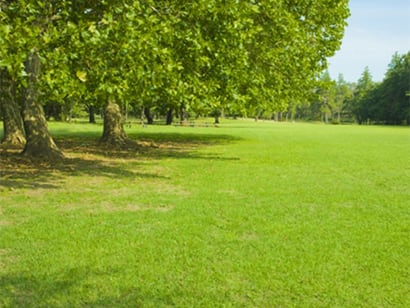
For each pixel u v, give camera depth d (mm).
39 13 9289
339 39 22562
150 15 10562
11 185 9828
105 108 20672
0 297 4168
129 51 9117
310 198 8766
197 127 50781
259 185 10219
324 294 4336
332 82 23078
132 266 4977
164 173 12125
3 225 6555
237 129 45812
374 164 14594
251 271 4871
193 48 11672
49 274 4727
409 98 97188
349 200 8641
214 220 6941
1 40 6836
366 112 108438
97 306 4031
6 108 21828
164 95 13523
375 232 6402
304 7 21781
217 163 14609
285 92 21516
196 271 4852
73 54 8508
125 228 6434
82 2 10344
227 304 4105
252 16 17062
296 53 19203
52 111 60125
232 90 14609
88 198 8570
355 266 5055
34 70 13398
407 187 10180
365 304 4145
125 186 9961
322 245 5773
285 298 4250
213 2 11547
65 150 18516
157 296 4250
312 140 27844
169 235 6113
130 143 20859
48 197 8617
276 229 6488
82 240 5852
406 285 4559
